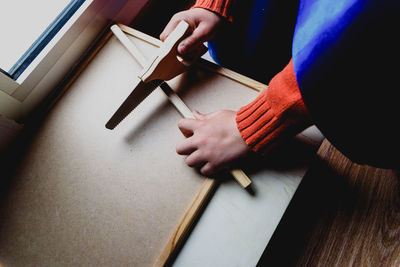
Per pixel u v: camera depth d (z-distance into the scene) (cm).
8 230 63
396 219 71
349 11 33
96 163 65
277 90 46
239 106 64
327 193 79
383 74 33
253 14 65
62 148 69
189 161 57
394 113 35
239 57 78
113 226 59
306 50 38
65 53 74
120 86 73
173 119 65
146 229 57
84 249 58
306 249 74
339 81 36
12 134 71
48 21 71
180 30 57
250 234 53
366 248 71
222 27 65
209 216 55
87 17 75
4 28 65
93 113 71
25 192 66
